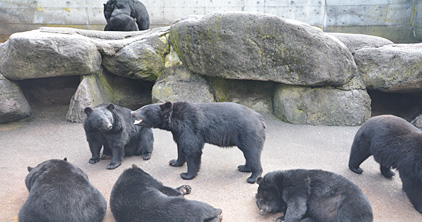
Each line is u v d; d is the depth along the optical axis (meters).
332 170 4.90
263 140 4.66
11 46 6.06
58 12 13.49
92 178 4.71
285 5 13.44
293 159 5.25
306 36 6.09
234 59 6.47
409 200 4.06
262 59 6.39
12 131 6.34
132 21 9.07
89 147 5.27
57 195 3.34
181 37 6.78
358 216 3.21
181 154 5.02
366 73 6.76
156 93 7.08
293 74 6.43
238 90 7.67
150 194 3.50
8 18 13.49
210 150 5.66
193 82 7.18
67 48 6.21
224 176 4.78
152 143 5.50
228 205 4.05
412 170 3.91
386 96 7.73
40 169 3.85
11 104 6.51
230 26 6.23
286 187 3.77
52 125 6.64
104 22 13.73
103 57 7.11
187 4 13.50
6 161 5.15
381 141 4.26
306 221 3.59
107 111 4.91
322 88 6.67
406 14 13.41
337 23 13.66
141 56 7.02
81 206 3.44
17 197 4.17
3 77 6.50
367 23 13.62
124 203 3.47
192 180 4.66
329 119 6.68
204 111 4.67
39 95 7.69
